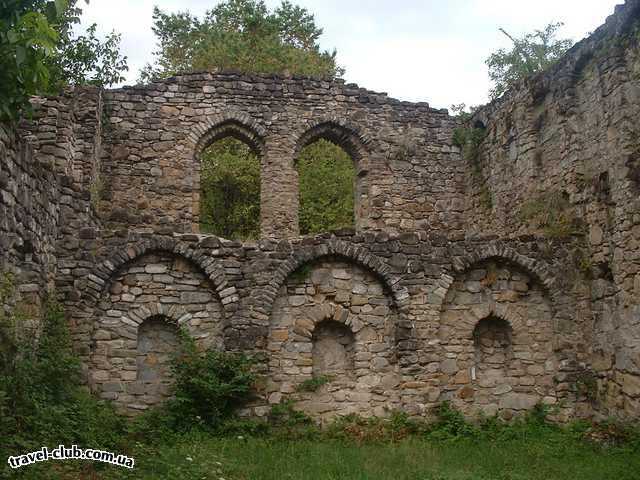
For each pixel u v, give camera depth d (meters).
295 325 14.38
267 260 14.29
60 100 16.48
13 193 10.71
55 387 11.49
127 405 13.58
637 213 13.50
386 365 14.59
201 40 30.58
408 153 20.94
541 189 16.89
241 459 11.12
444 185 21.02
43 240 12.50
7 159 10.36
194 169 19.66
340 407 14.32
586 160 15.35
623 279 13.84
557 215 15.89
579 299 15.08
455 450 12.55
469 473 10.77
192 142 19.67
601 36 15.09
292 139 20.25
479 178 20.22
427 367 14.45
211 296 14.24
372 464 11.08
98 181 18.59
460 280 15.15
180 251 14.05
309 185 28.30
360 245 14.67
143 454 10.33
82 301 13.49
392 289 14.62
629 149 13.88
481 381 14.97
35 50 9.55
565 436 13.73
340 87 20.83
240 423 13.24
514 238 15.23
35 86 9.91
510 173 18.33
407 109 21.17
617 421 13.73
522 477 10.73
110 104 19.41
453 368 14.77
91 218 14.95
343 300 14.63
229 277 14.14
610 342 14.27
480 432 13.86
